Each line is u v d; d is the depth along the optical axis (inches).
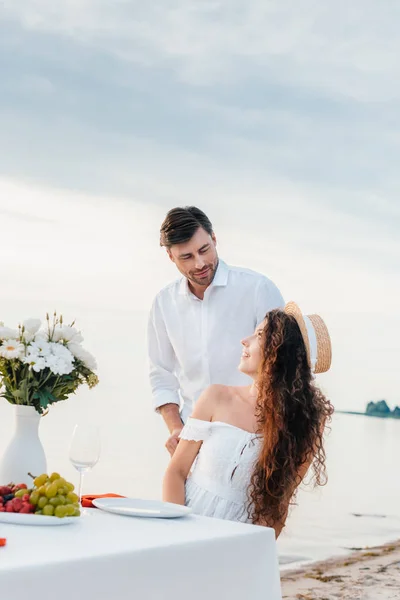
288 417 95.0
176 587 64.2
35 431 84.6
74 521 71.5
